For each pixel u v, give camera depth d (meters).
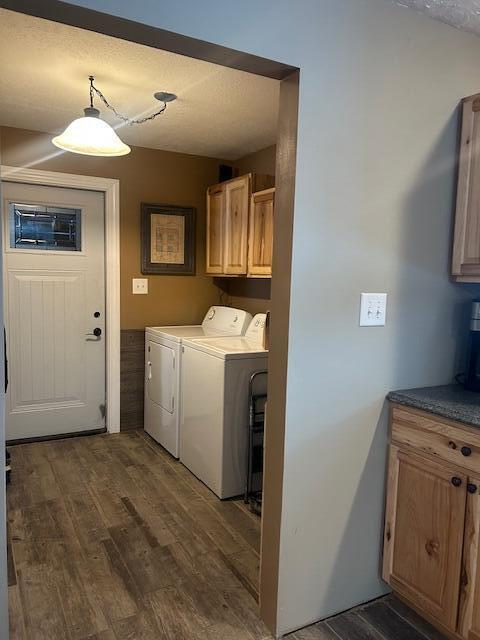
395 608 1.94
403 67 1.77
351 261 1.74
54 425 3.74
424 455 1.75
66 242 3.64
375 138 1.74
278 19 1.48
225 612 1.87
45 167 3.43
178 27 1.31
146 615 1.84
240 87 2.51
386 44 1.72
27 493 2.81
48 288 3.61
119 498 2.78
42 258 3.56
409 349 1.94
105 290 3.80
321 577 1.83
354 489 1.87
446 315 2.03
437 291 1.98
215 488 2.85
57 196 3.56
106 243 3.73
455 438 1.62
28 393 3.62
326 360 1.73
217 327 3.69
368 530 1.93
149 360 3.77
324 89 1.60
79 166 3.54
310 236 1.64
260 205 3.09
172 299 4.00
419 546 1.78
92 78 2.44
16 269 3.49
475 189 1.86
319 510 1.79
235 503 2.76
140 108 2.85
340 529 1.85
